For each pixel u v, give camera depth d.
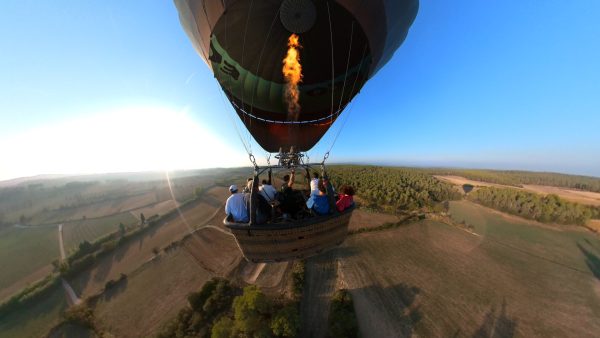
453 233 38.78
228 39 5.34
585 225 43.66
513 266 30.73
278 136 6.70
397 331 20.41
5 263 49.06
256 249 3.85
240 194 4.11
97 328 24.80
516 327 21.72
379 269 28.36
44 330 27.09
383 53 6.29
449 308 23.06
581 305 24.53
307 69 6.04
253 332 18.75
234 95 6.41
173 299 26.94
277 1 4.78
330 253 31.56
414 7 5.95
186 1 5.29
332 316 20.44
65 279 36.28
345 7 4.74
